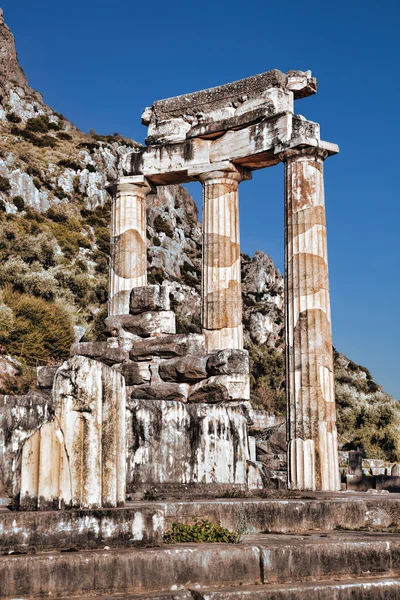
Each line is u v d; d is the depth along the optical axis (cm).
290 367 2017
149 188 2444
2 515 896
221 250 2291
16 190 8619
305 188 2091
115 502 989
